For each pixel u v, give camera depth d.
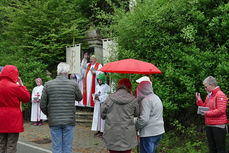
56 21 8.65
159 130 3.06
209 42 4.63
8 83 3.43
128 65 2.95
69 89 3.30
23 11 8.72
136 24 5.21
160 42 4.97
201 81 4.46
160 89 4.69
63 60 9.38
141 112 3.01
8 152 3.42
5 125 3.38
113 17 5.92
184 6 4.77
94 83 7.87
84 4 9.52
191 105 4.56
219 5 4.50
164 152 4.49
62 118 3.20
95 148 5.04
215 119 3.46
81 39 9.27
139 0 5.54
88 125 7.55
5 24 10.22
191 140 4.61
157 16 4.84
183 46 4.79
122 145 2.75
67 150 3.28
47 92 3.24
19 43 9.34
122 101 2.83
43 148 5.00
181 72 4.61
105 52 6.74
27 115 8.62
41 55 8.45
